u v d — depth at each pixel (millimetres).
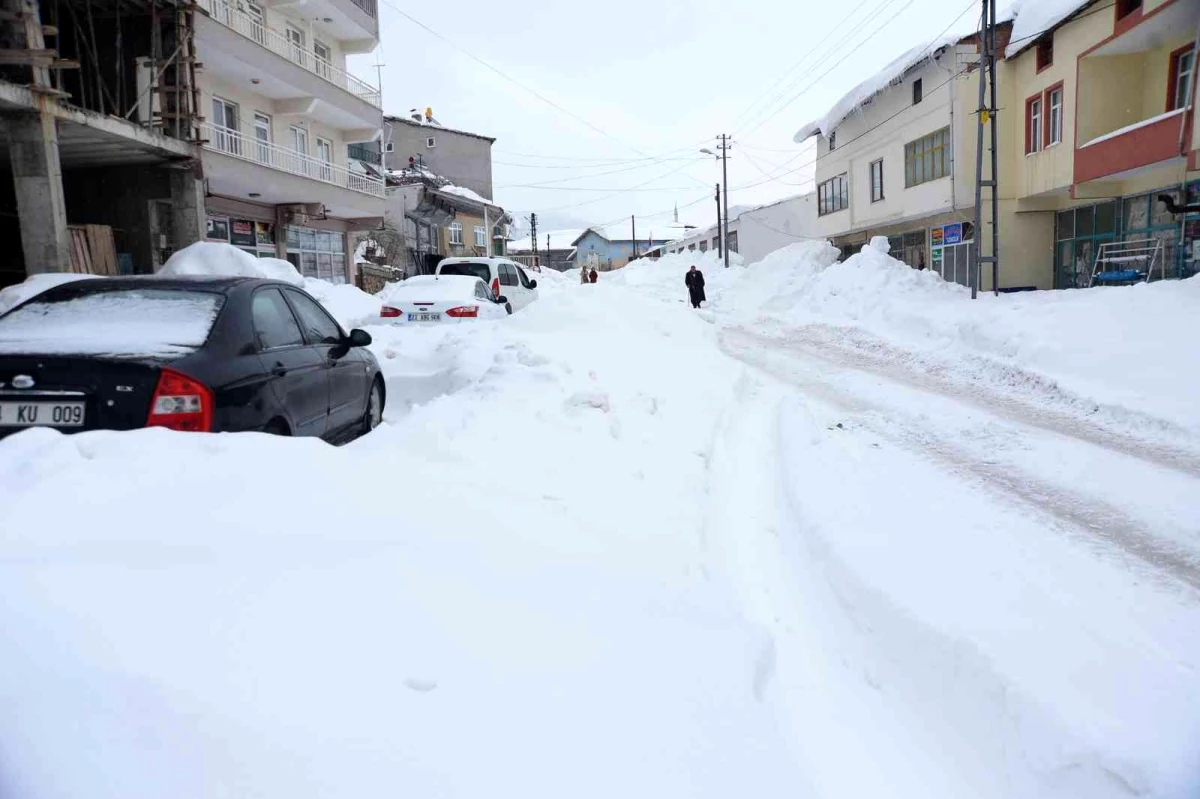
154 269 16859
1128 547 4438
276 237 26328
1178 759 2293
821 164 37094
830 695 3008
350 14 27875
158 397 3959
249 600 2076
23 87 11781
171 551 2326
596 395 6582
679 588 3285
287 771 1549
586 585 2910
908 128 27594
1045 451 6891
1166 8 16203
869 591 3693
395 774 1632
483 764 1751
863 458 6547
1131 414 8148
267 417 4719
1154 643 3135
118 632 1809
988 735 2719
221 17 21547
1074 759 2402
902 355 13922
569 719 2012
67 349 4070
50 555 2205
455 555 2785
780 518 5125
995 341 13055
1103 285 20500
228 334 4621
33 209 12297
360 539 2730
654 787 1869
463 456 4551
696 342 13305
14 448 2943
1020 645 3057
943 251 27141
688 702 2283
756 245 52062
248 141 23703
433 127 57469
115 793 1417
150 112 16062
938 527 4664
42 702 1557
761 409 9078
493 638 2275
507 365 7355
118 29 15938
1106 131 19656
